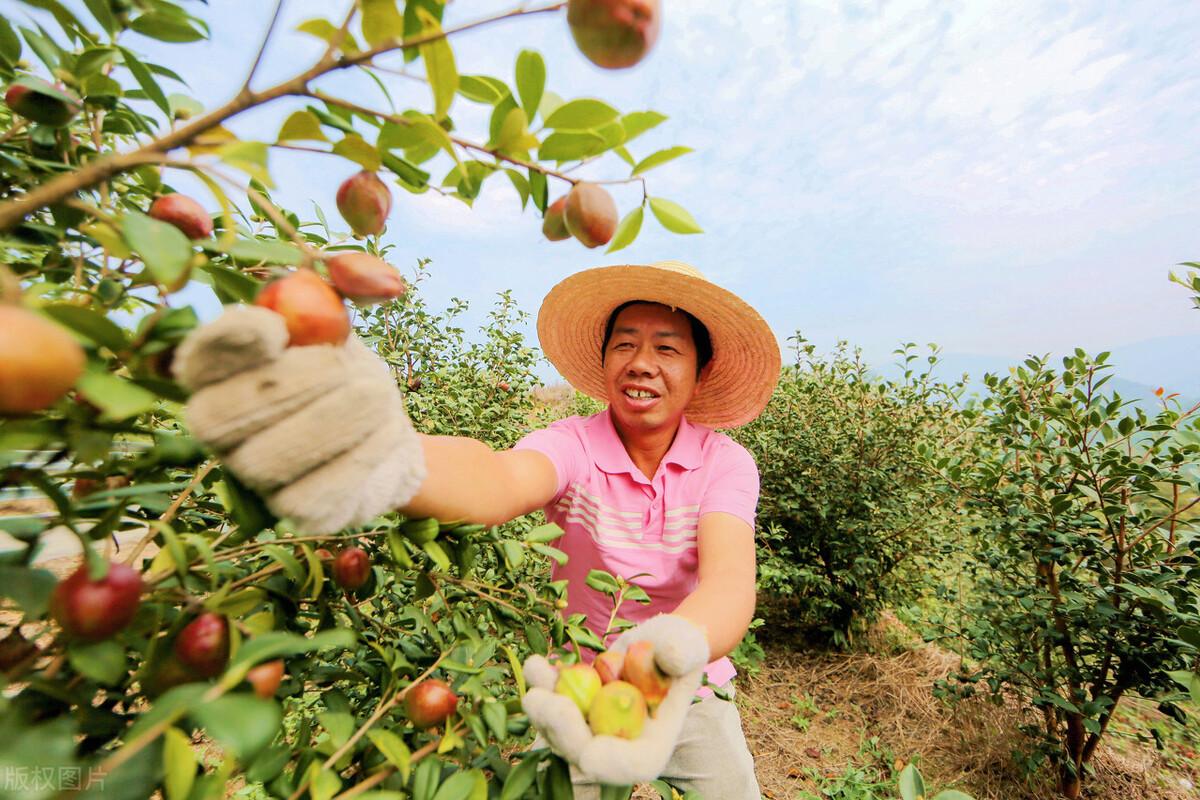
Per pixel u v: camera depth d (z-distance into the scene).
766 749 3.66
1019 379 3.15
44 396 0.43
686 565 1.85
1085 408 2.84
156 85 0.83
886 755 3.59
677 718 0.75
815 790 3.35
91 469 0.76
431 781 0.76
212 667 0.65
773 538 4.92
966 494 3.48
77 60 0.78
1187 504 2.79
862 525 4.68
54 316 0.51
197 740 1.35
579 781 1.52
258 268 0.95
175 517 1.01
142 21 0.82
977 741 3.63
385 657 0.94
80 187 0.50
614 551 1.85
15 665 0.62
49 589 0.62
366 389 0.58
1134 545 2.76
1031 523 2.94
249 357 0.52
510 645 1.13
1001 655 3.29
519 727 0.96
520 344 4.67
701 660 0.77
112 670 0.59
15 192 0.87
